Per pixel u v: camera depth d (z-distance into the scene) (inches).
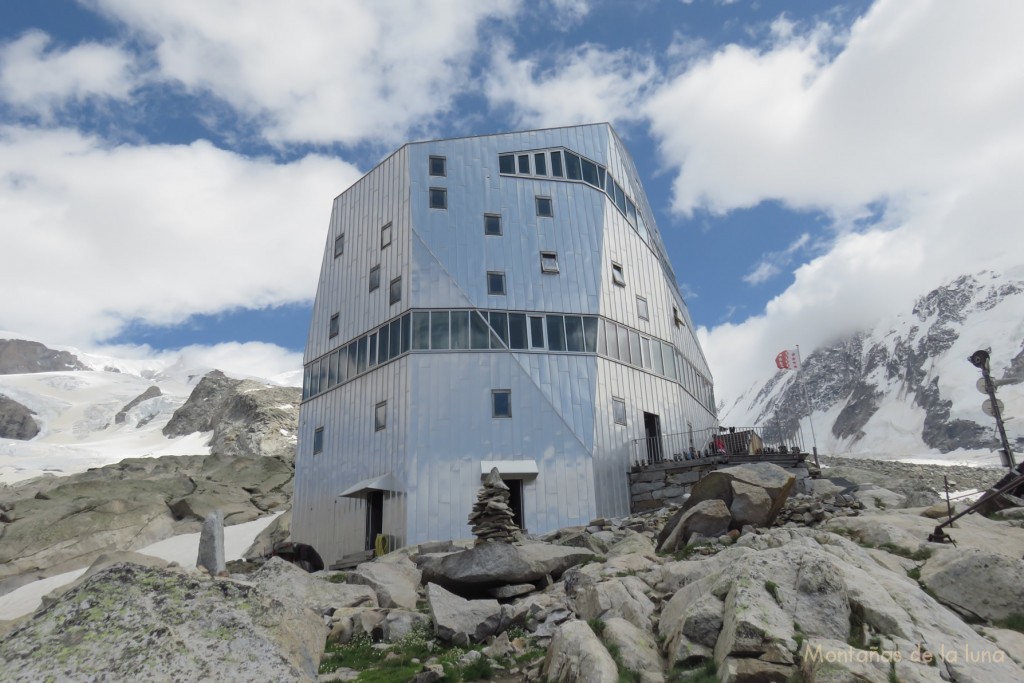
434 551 1125.7
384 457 1363.2
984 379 919.0
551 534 1117.1
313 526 1505.9
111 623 362.6
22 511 2114.9
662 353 1622.8
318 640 499.2
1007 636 439.5
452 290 1440.7
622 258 1608.0
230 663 356.8
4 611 1659.7
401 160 1590.8
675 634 437.7
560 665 432.8
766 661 367.2
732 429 1724.9
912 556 619.5
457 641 573.0
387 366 1429.6
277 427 5152.6
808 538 612.1
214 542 683.4
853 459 2829.7
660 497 1337.4
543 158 1620.3
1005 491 812.6
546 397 1381.6
